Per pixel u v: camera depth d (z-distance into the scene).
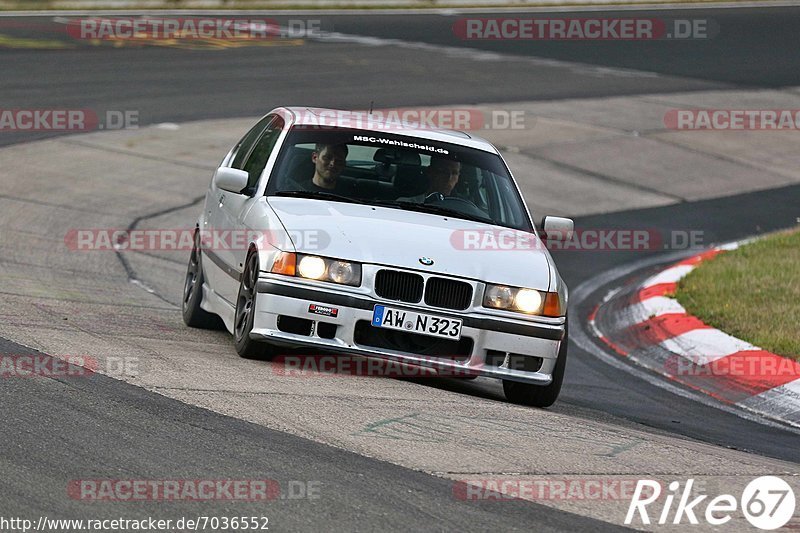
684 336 32.81
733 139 73.12
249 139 28.73
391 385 22.41
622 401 26.78
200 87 71.38
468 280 22.25
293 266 22.03
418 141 26.08
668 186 61.06
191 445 16.55
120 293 32.12
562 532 14.55
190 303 27.75
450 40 102.00
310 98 71.00
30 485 14.42
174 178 51.78
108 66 74.62
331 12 114.62
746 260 41.81
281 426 17.98
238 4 112.50
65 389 18.81
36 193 46.19
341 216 23.42
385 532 13.88
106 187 48.84
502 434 19.16
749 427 25.47
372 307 21.94
